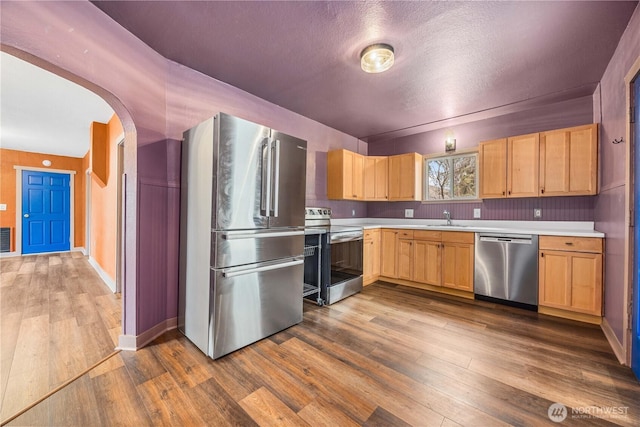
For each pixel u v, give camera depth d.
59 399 1.40
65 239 6.09
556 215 3.03
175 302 2.30
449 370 1.69
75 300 2.88
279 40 1.98
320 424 1.26
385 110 3.34
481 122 3.64
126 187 1.97
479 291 3.01
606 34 1.86
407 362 1.78
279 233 2.24
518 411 1.34
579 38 1.91
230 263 1.92
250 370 1.69
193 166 2.12
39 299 2.91
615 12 1.65
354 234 3.29
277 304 2.24
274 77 2.53
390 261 3.76
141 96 1.97
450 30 1.85
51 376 1.60
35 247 5.75
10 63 2.28
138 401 1.40
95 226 4.44
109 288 3.31
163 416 1.30
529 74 2.43
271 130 2.18
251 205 2.05
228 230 1.92
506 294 2.83
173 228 2.28
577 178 2.68
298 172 2.43
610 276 2.14
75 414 1.30
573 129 2.71
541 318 2.52
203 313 1.92
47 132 4.23
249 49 2.09
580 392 1.48
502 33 1.87
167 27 1.83
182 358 1.83
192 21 1.77
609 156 2.26
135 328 1.93
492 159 3.22
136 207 1.95
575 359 1.82
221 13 1.70
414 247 3.53
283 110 3.29
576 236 2.43
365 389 1.51
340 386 1.54
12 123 3.80
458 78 2.51
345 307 2.84
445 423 1.26
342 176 3.84
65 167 6.02
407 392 1.49
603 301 2.29
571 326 2.35
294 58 2.22
